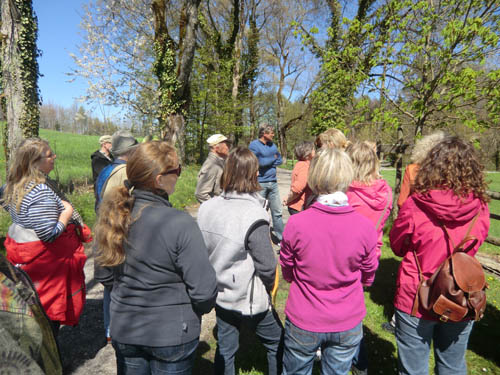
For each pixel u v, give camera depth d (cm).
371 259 162
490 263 458
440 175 164
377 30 516
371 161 255
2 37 761
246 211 174
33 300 130
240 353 266
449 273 156
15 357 115
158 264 133
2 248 432
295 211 425
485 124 426
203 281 137
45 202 198
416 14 471
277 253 468
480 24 379
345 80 530
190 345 143
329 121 593
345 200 159
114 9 1389
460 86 397
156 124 1524
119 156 258
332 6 1184
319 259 155
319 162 161
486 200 167
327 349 169
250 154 181
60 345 269
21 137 812
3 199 207
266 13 2747
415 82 454
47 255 209
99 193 254
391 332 296
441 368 178
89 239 246
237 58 2425
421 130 470
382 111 492
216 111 2009
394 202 559
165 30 1352
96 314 318
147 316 136
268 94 3228
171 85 1387
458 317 153
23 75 795
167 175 141
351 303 161
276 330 201
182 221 136
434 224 168
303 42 559
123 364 148
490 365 252
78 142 3003
